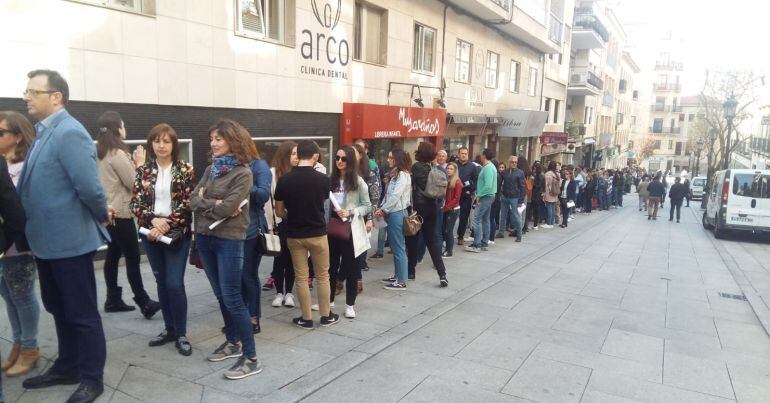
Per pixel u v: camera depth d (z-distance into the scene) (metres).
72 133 3.24
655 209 21.22
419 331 5.28
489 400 3.83
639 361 4.76
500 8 17.72
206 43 8.07
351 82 11.80
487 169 9.82
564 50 30.78
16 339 3.79
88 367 3.41
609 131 50.38
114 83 6.77
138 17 7.01
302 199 4.74
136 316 5.07
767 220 15.50
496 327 5.52
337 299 6.18
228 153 3.90
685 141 85.25
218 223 3.79
